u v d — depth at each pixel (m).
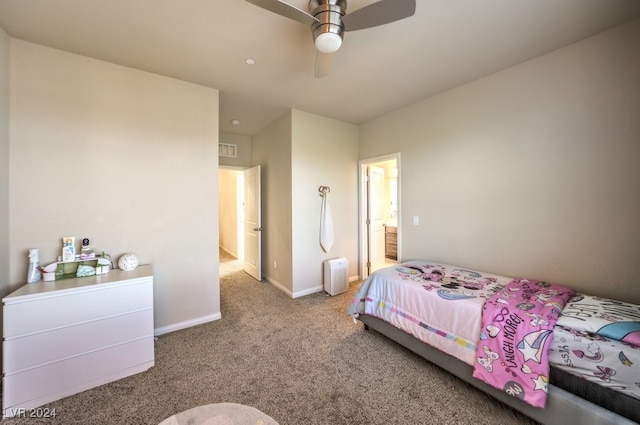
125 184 2.32
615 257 1.85
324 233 3.67
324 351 2.21
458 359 1.73
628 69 1.77
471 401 1.64
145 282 1.98
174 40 1.95
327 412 1.55
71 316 1.72
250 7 1.62
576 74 1.99
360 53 2.12
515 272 2.36
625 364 1.18
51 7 1.60
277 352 2.19
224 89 2.79
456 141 2.77
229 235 6.86
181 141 2.59
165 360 2.08
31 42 1.96
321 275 3.77
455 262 2.81
